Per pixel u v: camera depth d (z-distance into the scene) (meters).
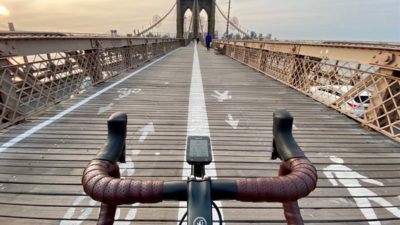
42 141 3.16
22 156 2.79
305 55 5.94
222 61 13.59
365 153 3.08
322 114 4.53
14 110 3.61
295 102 5.30
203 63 12.27
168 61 12.77
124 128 0.83
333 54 4.73
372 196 2.26
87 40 5.87
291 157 0.77
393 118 3.68
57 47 4.50
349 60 4.23
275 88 6.65
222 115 4.31
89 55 6.03
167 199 0.67
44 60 4.20
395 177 2.58
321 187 2.37
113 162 0.76
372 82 3.85
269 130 3.69
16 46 3.42
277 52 7.86
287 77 7.07
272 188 0.67
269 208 2.04
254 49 10.58
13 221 1.87
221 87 6.62
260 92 6.15
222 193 0.66
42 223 1.86
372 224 1.94
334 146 3.26
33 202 2.07
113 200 0.66
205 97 5.52
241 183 0.68
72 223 1.86
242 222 1.90
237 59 14.13
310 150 3.13
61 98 4.82
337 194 2.27
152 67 10.23
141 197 0.66
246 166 2.69
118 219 1.89
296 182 0.68
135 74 8.32
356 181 2.49
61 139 3.23
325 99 5.14
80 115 4.12
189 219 0.59
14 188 2.24
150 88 6.26
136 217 1.91
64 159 2.75
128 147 3.04
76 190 2.23
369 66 3.75
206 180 0.67
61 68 4.82
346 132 3.74
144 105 4.77
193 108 4.66
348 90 4.46
